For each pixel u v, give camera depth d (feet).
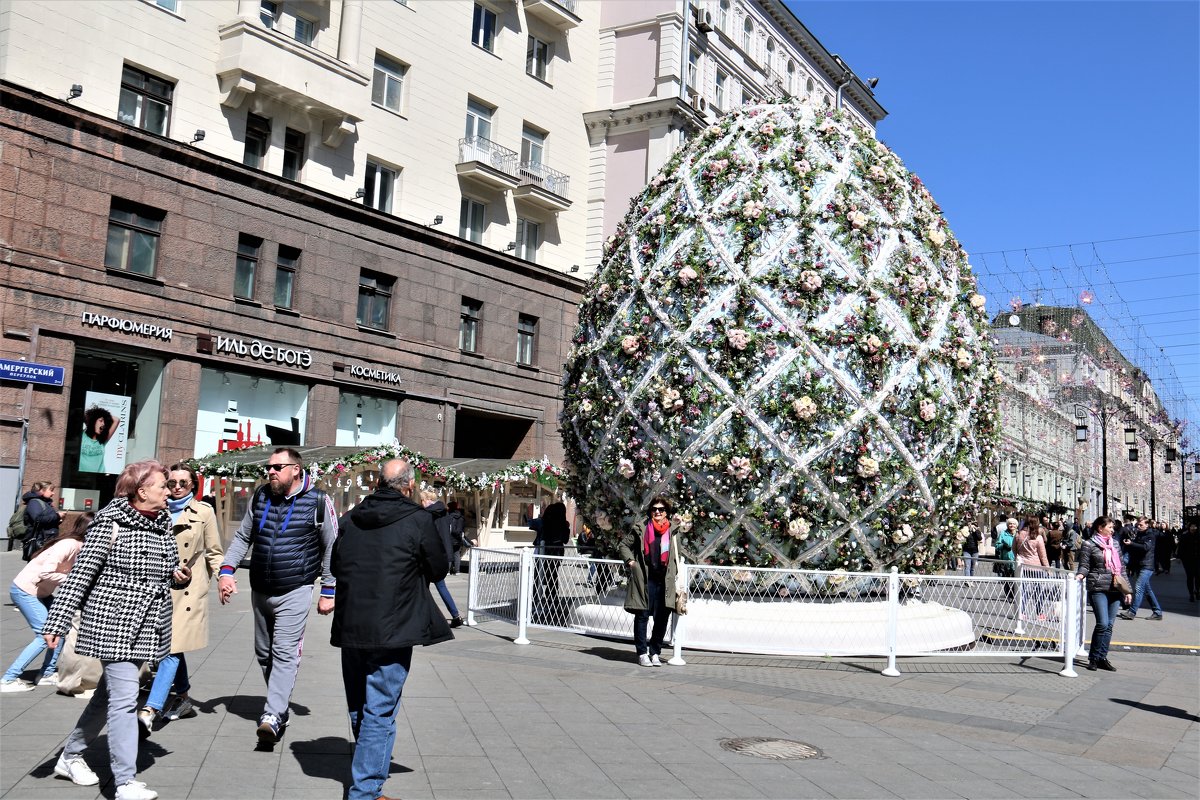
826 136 32.01
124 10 61.87
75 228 58.29
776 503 28.76
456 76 87.30
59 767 14.94
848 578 29.27
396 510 14.65
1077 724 22.21
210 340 65.10
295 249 72.02
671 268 30.66
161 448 62.54
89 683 20.59
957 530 31.55
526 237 95.81
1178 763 19.17
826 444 28.63
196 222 64.80
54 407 57.00
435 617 14.66
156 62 63.67
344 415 76.13
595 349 32.27
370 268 77.41
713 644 29.48
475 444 96.94
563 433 34.73
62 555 21.16
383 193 81.15
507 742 18.12
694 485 29.37
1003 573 37.60
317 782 15.17
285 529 17.66
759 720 20.99
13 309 55.47
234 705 20.63
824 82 143.33
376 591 14.10
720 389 29.04
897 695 24.66
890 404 28.94
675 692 23.85
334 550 14.84
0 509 54.29
